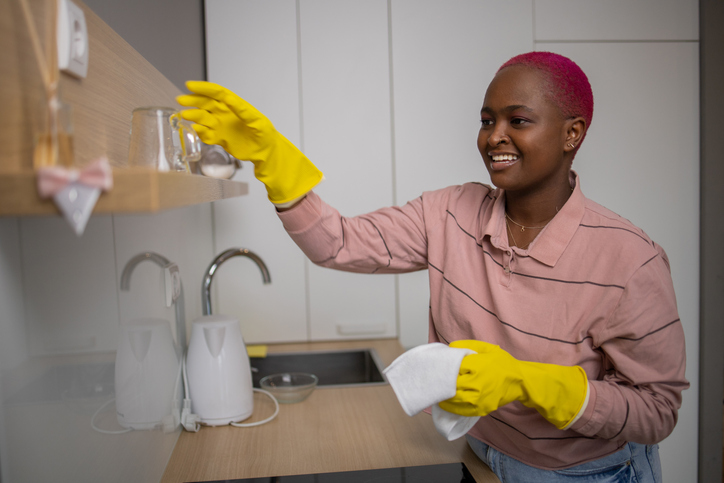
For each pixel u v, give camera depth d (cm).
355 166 200
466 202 103
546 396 77
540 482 93
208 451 107
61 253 62
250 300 200
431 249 103
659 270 83
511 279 91
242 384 122
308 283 202
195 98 71
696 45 209
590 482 92
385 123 200
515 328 90
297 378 148
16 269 53
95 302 71
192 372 120
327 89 197
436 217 105
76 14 59
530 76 82
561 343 88
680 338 85
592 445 91
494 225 92
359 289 204
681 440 215
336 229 99
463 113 202
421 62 199
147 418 91
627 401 82
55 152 47
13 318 52
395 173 201
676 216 213
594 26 204
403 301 206
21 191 42
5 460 50
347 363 190
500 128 84
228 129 75
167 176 47
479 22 199
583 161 208
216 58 191
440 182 203
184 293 134
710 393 214
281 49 194
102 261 73
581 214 87
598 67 206
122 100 79
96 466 71
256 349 186
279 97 195
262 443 111
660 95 209
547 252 87
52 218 60
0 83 45
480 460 103
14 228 53
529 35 201
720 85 208
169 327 110
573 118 85
